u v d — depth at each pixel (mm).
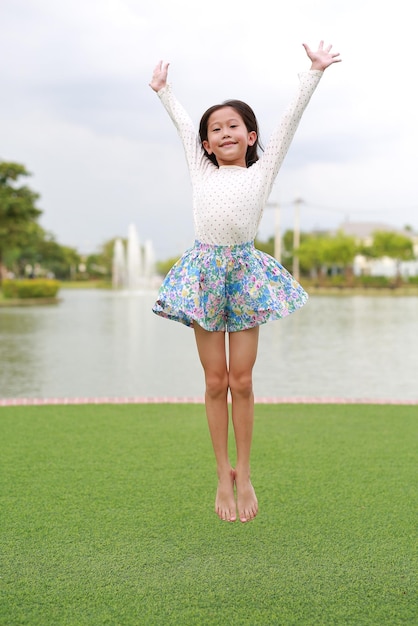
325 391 7961
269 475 4156
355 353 11586
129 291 47719
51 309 24906
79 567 2904
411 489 3900
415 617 2518
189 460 4477
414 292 43344
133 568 2898
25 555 3014
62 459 4496
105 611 2549
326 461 4473
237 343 2730
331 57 2754
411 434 5227
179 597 2658
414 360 10711
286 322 18453
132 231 52594
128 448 4777
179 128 2920
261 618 2508
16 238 35375
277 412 6020
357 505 3637
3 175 33656
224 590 2715
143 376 9047
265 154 2779
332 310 23984
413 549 3090
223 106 2779
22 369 9609
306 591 2709
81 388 8109
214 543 3148
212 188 2705
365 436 5160
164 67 2984
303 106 2764
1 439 5027
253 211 2680
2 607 2570
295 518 3449
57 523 3371
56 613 2531
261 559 2990
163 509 3568
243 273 2682
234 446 4832
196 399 6613
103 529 3299
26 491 3842
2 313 22500
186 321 2771
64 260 76188
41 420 5668
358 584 2766
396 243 49969
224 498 2777
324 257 50250
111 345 12773
